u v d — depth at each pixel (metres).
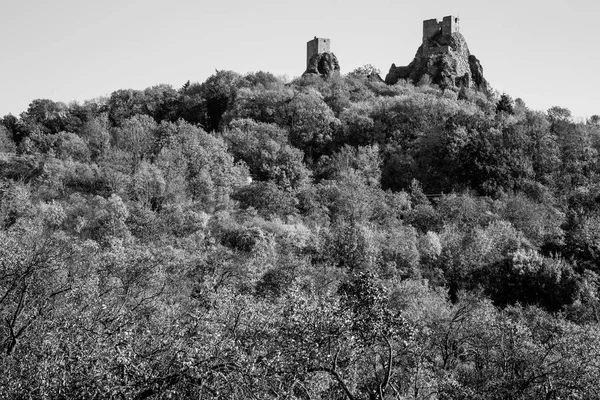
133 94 171.88
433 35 198.50
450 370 38.66
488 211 94.69
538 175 114.06
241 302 33.34
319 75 190.00
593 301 62.50
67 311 29.92
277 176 110.25
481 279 71.62
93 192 93.50
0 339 28.47
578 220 92.31
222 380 22.92
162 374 23.39
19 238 38.97
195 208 90.12
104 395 21.89
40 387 22.12
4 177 93.81
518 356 37.88
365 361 29.45
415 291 53.88
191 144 114.12
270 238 74.38
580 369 34.56
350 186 102.00
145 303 36.88
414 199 104.69
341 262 71.12
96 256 43.81
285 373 24.14
